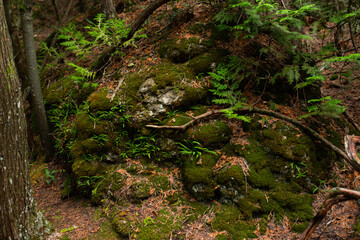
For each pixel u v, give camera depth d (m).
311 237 2.49
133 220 2.77
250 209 2.70
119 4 5.60
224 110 3.04
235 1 3.42
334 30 4.85
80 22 5.69
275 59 3.59
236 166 2.91
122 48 4.18
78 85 4.07
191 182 2.91
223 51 3.65
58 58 4.96
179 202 2.92
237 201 2.77
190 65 3.64
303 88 3.47
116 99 3.49
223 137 3.13
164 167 3.21
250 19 3.17
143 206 2.92
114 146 3.36
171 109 3.36
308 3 3.29
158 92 3.45
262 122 3.18
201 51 3.71
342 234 2.47
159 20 4.54
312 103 3.46
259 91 3.49
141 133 3.32
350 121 3.63
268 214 2.70
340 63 4.80
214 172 2.95
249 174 2.86
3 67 2.13
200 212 2.80
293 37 3.11
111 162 3.34
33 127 4.51
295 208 2.72
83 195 3.30
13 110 2.23
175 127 3.12
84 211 3.09
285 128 3.12
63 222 2.94
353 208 2.69
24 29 3.53
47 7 9.23
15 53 4.59
